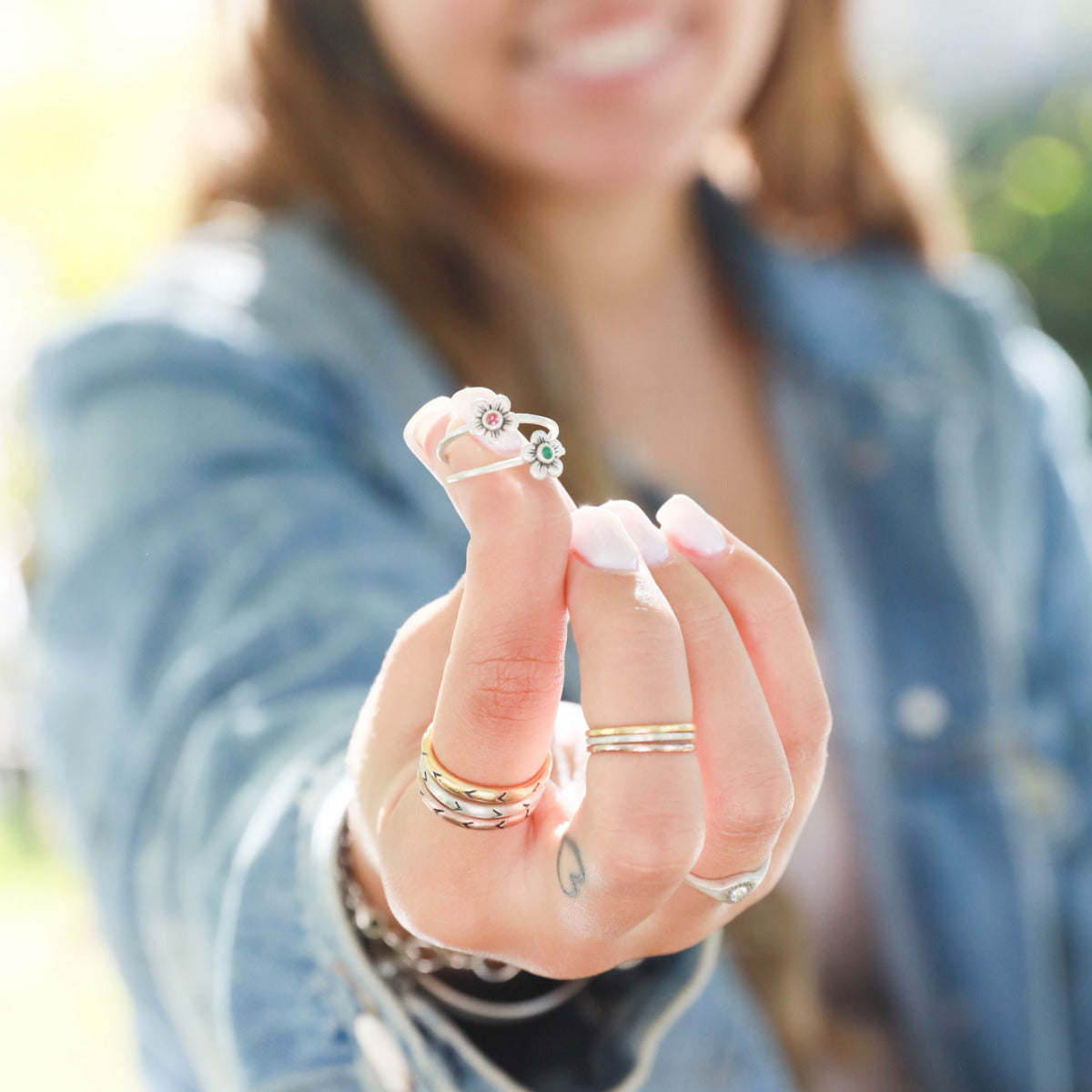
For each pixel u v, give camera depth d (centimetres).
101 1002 168
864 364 99
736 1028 55
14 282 258
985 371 103
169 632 56
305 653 54
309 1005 46
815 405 98
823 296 103
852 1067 86
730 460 98
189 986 52
